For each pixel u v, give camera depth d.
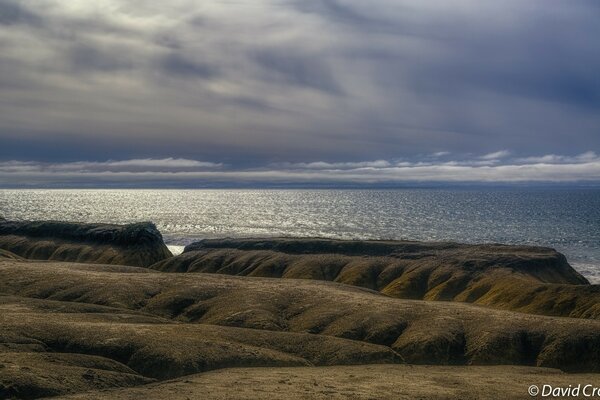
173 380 49.81
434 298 118.44
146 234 177.12
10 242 187.50
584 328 70.94
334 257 148.25
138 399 42.34
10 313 68.00
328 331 74.50
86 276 100.62
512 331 71.69
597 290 98.19
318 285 99.25
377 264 140.38
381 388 48.91
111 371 50.72
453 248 150.50
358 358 63.47
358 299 86.31
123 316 72.25
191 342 59.16
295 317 80.56
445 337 69.62
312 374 53.75
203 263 155.62
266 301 85.12
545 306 99.88
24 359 49.19
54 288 93.44
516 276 121.56
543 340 70.19
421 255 144.25
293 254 154.12
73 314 70.81
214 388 46.22
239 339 65.06
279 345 65.31
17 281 98.00
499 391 50.38
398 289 123.62
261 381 49.31
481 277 124.25
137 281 96.69
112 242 178.00
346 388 48.16
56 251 178.50
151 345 56.44
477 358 67.31
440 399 46.66
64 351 56.03
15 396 41.91
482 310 82.12
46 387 43.66
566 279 135.75
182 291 90.00
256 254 155.38
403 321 76.69
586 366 65.81
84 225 192.38
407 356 67.50
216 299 87.12
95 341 57.12
